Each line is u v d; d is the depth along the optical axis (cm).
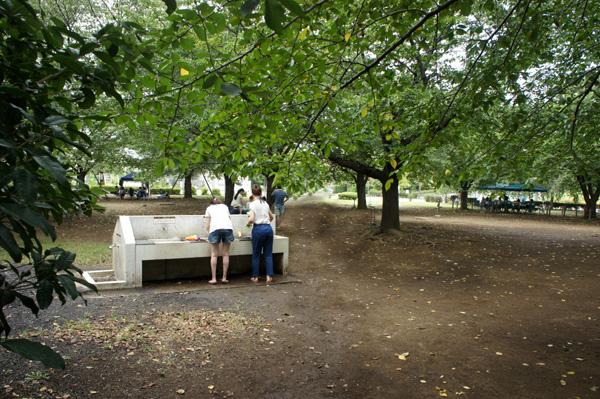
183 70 262
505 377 383
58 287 147
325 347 454
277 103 378
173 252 700
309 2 329
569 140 557
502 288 777
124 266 669
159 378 355
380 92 451
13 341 112
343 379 376
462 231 1641
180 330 473
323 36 432
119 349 405
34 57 157
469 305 653
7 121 132
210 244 734
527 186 577
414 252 1163
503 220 2252
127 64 247
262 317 546
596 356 436
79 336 427
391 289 761
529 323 556
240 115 351
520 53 516
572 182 2422
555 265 1007
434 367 405
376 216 1950
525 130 541
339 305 635
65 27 155
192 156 398
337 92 376
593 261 1060
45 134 138
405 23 464
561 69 598
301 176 464
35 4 1184
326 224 1669
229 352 424
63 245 1066
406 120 540
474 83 462
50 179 167
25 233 124
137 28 186
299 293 696
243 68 292
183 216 817
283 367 396
